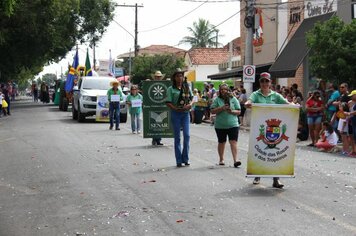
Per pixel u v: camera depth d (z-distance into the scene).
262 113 9.51
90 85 26.39
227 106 11.74
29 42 41.75
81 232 6.86
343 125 14.95
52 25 41.47
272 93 9.91
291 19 28.55
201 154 14.13
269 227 6.92
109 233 6.79
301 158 13.98
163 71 52.88
